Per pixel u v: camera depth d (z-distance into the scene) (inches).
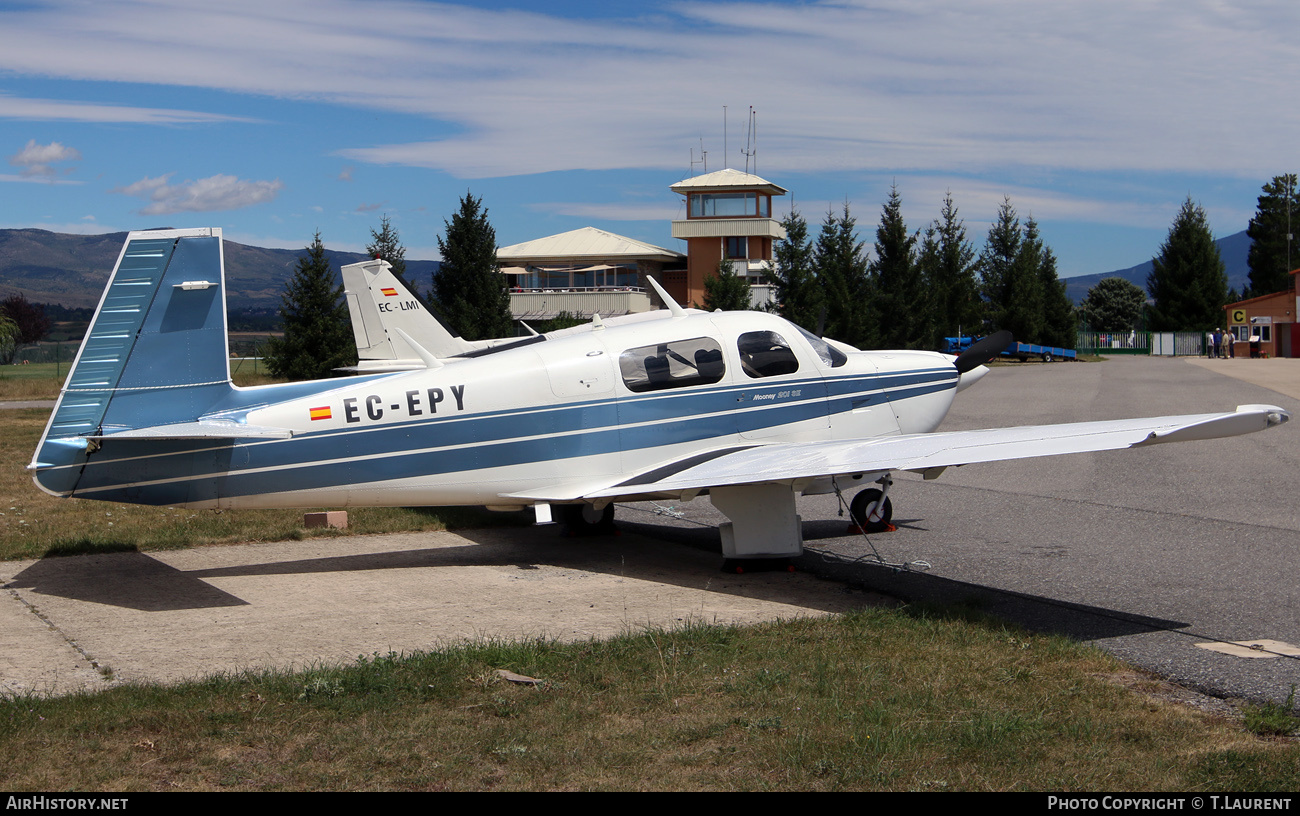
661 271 2244.1
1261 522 366.3
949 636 223.6
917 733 164.6
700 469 299.7
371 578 300.0
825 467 273.3
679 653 209.5
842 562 318.7
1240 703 182.7
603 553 341.4
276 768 153.9
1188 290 2741.1
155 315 272.1
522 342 386.9
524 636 230.4
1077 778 148.3
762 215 2100.1
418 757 157.6
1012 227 2329.0
